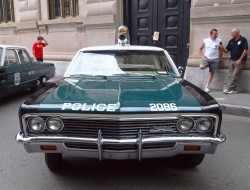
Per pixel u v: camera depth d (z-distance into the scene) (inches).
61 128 125.4
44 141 124.2
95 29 470.9
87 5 473.1
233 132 223.0
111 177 148.3
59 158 151.5
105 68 183.2
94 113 121.8
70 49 513.0
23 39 588.1
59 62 522.3
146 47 200.2
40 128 126.1
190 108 124.4
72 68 185.6
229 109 280.8
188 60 377.1
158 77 175.6
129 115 121.0
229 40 342.3
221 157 174.2
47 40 543.8
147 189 136.8
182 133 124.9
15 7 592.4
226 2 343.6
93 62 187.5
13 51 323.9
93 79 168.9
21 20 580.4
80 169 156.7
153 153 124.0
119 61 187.9
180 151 125.0
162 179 146.2
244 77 336.8
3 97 336.5
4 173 154.3
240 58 322.0
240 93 335.9
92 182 143.5
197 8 360.2
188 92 142.8
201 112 124.0
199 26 365.1
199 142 122.9
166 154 125.1
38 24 548.4
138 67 185.3
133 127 122.5
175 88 149.2
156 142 121.1
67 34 512.7
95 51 194.7
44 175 151.3
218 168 159.2
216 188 138.0
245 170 157.0
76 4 495.8
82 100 130.0
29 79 343.0
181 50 413.7
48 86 160.4
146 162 164.2
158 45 433.7
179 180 145.3
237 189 137.1
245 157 174.6
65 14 513.3
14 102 327.3
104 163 163.3
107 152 123.0
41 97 137.1
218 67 351.6
